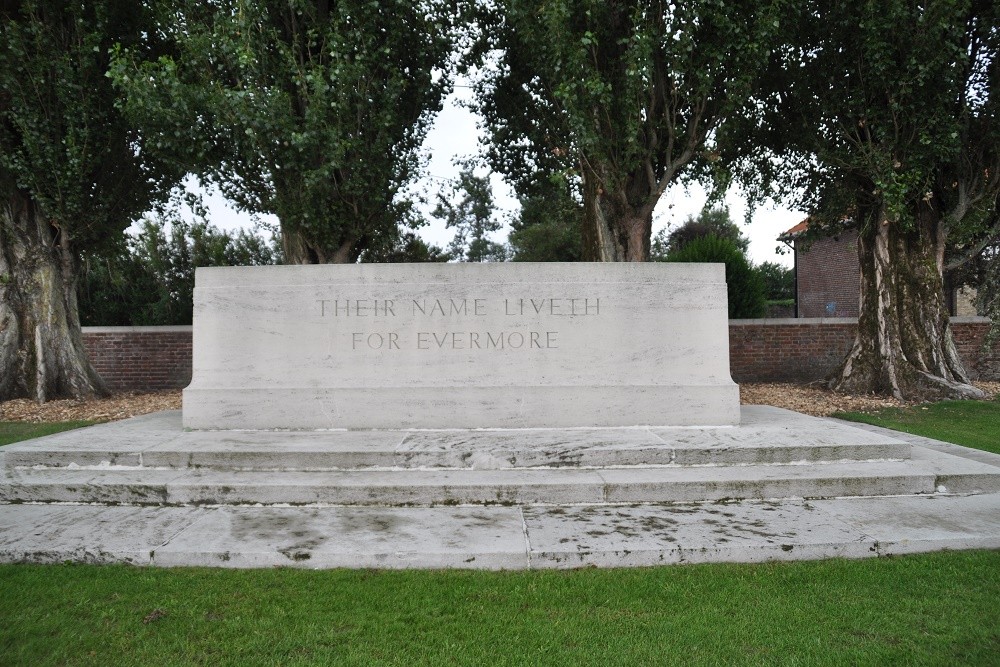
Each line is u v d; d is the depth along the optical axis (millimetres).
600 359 6910
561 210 17188
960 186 11688
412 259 21188
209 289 6910
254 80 9172
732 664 3008
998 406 10516
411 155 11555
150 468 5793
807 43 11289
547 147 13102
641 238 10914
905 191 10328
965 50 10953
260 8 9133
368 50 9727
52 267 12117
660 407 6848
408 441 6168
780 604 3617
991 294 17219
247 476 5539
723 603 3635
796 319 14648
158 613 3479
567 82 9477
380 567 4137
